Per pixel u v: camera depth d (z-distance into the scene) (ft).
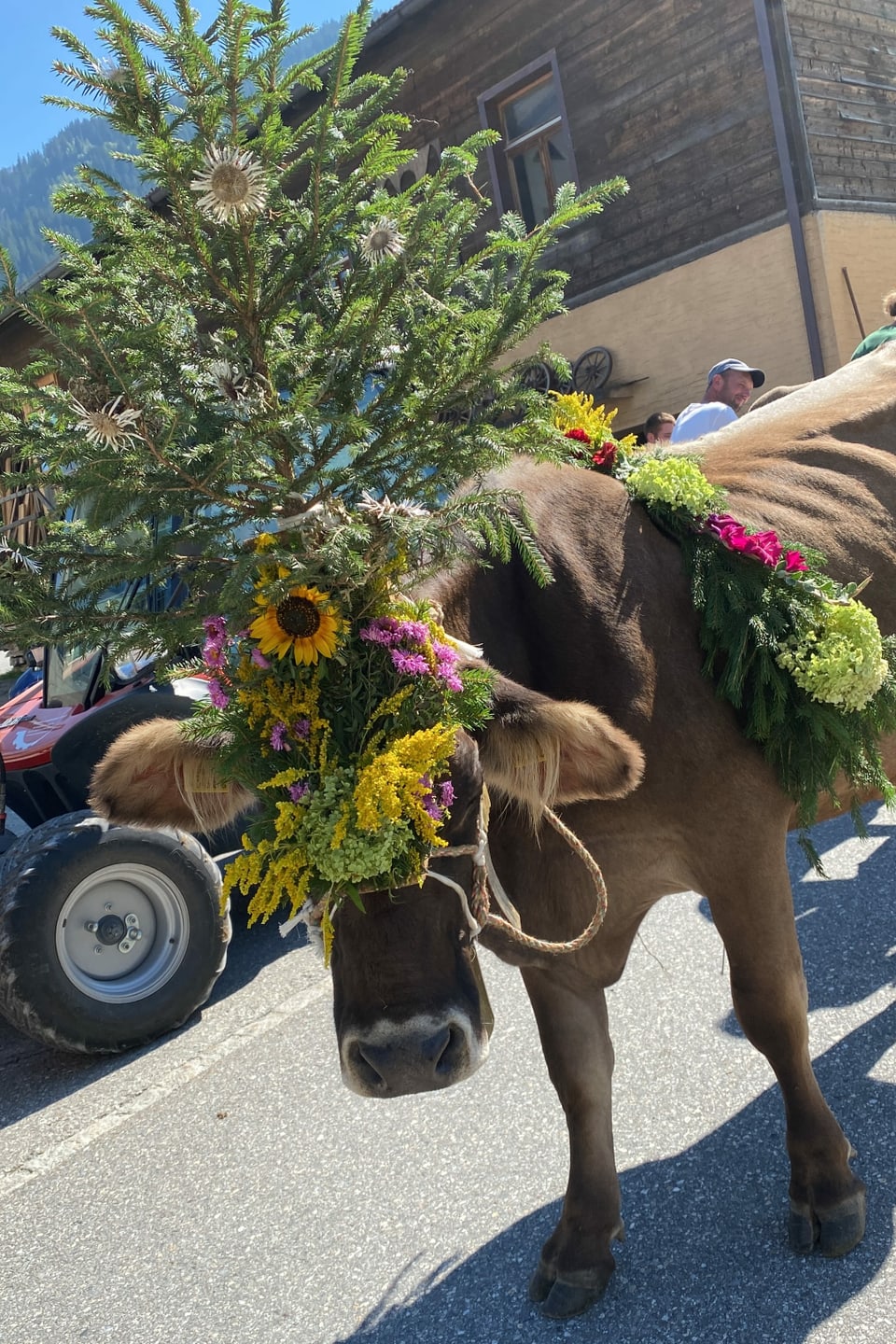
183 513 6.16
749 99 30.25
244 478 6.07
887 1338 7.05
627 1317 7.75
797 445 10.51
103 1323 8.85
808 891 13.89
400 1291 8.50
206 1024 14.11
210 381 6.04
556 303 6.53
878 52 31.99
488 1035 6.53
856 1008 11.06
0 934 13.16
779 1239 8.17
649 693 7.78
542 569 7.14
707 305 31.91
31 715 17.26
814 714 7.80
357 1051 6.33
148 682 15.03
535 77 35.42
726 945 8.13
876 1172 8.66
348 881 6.10
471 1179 9.70
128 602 6.96
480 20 36.32
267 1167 10.59
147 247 5.94
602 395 33.94
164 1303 8.94
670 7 31.50
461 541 7.52
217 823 7.23
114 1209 10.44
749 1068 10.45
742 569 8.25
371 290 6.28
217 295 6.15
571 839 7.30
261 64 5.67
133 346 5.75
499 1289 8.29
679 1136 9.66
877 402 11.25
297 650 6.23
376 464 6.51
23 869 13.37
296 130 5.89
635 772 6.34
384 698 6.34
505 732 6.47
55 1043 13.39
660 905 14.44
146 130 5.56
